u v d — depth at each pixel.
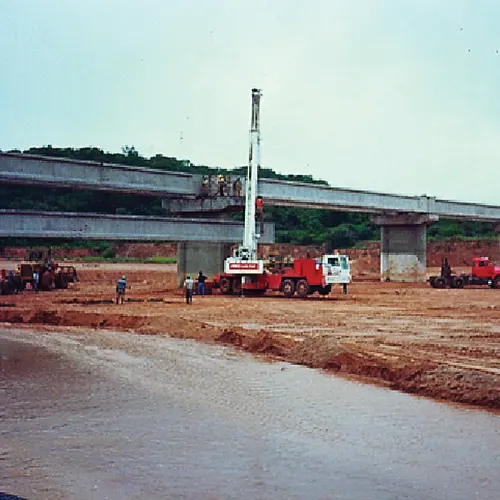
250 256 51.47
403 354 22.92
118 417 16.39
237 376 21.25
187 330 30.92
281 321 34.34
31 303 44.91
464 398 17.70
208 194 59.72
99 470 12.60
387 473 12.34
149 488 11.68
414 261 79.19
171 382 20.39
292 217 150.75
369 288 66.38
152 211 136.12
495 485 11.71
